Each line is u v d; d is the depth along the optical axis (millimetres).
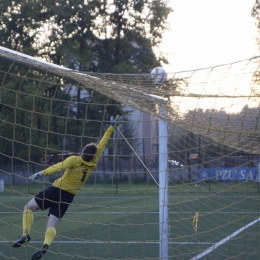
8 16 62656
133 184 34500
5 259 15492
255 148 12273
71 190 11711
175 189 15648
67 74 11281
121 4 69188
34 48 63281
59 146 42938
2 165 47281
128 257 16156
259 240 18438
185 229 20094
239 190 16688
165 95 10945
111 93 12016
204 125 11281
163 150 12398
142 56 69500
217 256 15805
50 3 64000
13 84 32156
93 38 68438
